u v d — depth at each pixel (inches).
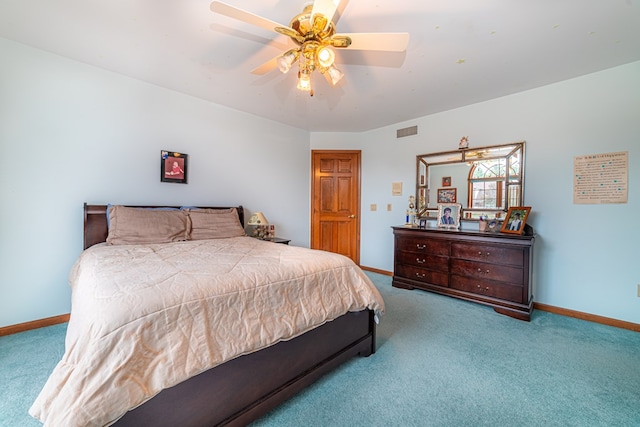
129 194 109.7
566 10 67.3
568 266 107.9
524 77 104.0
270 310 54.3
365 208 180.1
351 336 73.1
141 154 112.3
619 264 97.9
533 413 56.6
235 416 48.4
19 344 80.8
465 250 118.0
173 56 91.6
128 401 35.1
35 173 90.6
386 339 87.8
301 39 63.0
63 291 96.5
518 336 89.8
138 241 97.0
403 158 160.2
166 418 40.4
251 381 51.0
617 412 56.9
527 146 116.5
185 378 40.1
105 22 74.3
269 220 160.4
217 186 136.9
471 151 132.0
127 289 44.1
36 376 65.7
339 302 66.9
